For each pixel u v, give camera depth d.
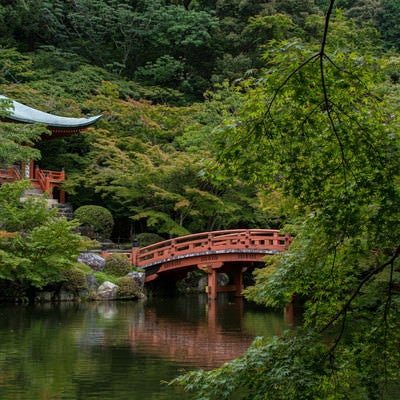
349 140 5.74
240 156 5.80
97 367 11.62
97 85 41.53
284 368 5.65
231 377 5.72
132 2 49.91
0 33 45.28
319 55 5.06
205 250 26.47
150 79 47.47
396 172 5.81
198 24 46.12
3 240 21.98
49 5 44.59
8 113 23.59
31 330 16.08
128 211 34.88
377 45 29.19
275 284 6.60
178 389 10.03
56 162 35.97
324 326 6.25
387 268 6.77
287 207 6.93
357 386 6.25
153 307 23.30
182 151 34.22
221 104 34.25
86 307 22.30
